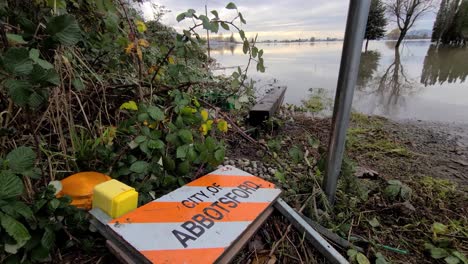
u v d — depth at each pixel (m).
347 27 1.08
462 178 1.75
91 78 1.34
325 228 1.12
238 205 1.00
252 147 1.98
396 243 1.15
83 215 0.88
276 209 1.11
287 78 5.33
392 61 8.28
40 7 1.03
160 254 0.76
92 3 1.30
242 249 0.98
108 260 0.89
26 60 0.73
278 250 1.00
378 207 1.36
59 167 1.09
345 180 1.41
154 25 2.80
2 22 0.90
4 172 0.71
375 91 4.61
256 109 2.29
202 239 0.83
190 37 1.40
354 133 2.53
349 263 0.94
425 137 2.53
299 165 1.69
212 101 2.22
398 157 2.05
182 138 1.17
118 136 1.25
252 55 1.53
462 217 1.33
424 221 1.28
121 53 1.47
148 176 1.14
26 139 1.02
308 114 3.14
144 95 1.40
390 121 3.03
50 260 0.85
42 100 0.80
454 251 1.08
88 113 1.30
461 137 2.54
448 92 4.50
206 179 1.14
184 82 1.53
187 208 0.94
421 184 1.63
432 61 8.28
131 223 0.84
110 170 1.13
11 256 0.76
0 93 0.93
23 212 0.72
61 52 1.07
